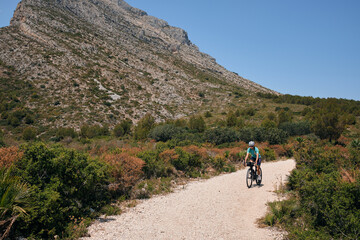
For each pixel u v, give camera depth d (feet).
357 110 180.14
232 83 454.81
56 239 12.39
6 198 11.26
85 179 17.15
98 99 226.58
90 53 333.21
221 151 53.06
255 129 92.17
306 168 22.68
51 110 186.50
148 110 234.38
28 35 306.76
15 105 181.16
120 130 149.18
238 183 28.50
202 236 13.30
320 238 12.28
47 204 12.76
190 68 458.91
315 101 233.35
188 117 235.40
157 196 22.47
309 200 15.33
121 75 307.99
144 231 13.91
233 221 16.05
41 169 15.07
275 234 13.69
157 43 545.85
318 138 103.60
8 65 237.86
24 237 11.92
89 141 101.09
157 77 354.54
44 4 391.86
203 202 20.49
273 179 29.22
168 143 54.75
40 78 235.20
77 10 463.83
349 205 13.01
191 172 33.24
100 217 16.53
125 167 22.58
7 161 14.32
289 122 131.64
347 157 24.66
